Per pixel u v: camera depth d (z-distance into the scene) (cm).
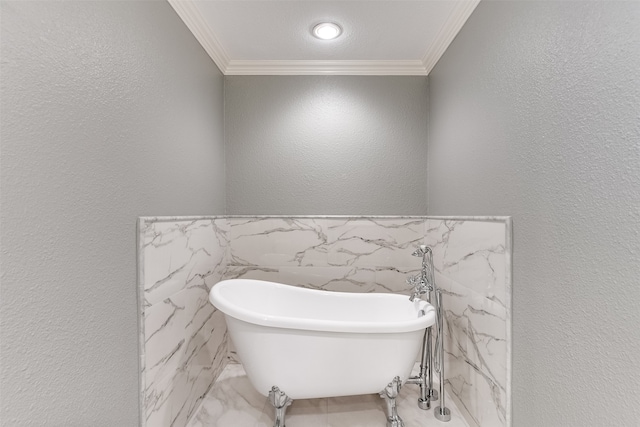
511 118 120
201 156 183
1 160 68
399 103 227
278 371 145
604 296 78
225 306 146
